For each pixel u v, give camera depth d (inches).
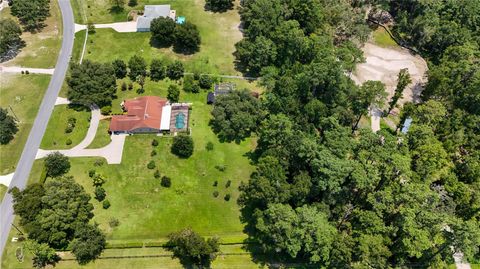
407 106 5236.2
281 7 6304.1
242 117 5078.7
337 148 4318.4
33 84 5713.6
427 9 6747.1
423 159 4446.4
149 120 5157.5
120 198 4512.8
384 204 3919.8
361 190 4291.3
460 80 5610.2
